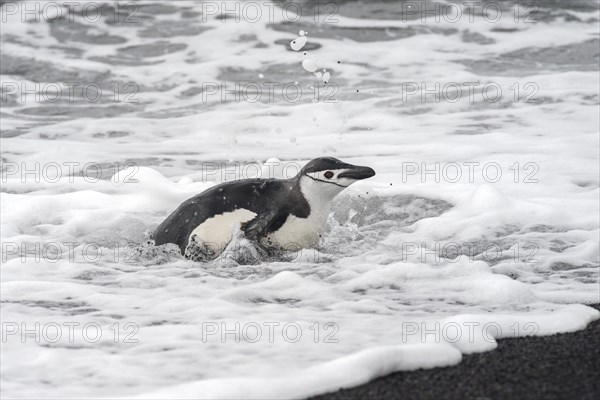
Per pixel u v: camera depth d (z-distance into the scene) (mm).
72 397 11906
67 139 34375
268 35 47031
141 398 11578
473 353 13516
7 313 15969
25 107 38625
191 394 11602
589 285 18031
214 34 47125
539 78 40156
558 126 33375
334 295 17156
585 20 50188
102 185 26422
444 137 32375
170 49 45594
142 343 14117
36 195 25484
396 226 22938
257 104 38062
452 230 22219
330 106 37250
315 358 13312
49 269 19188
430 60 43781
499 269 19203
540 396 11656
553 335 14523
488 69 42531
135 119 36688
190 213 20391
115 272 19141
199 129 35219
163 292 17438
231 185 20516
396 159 29312
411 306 16438
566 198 24406
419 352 12930
